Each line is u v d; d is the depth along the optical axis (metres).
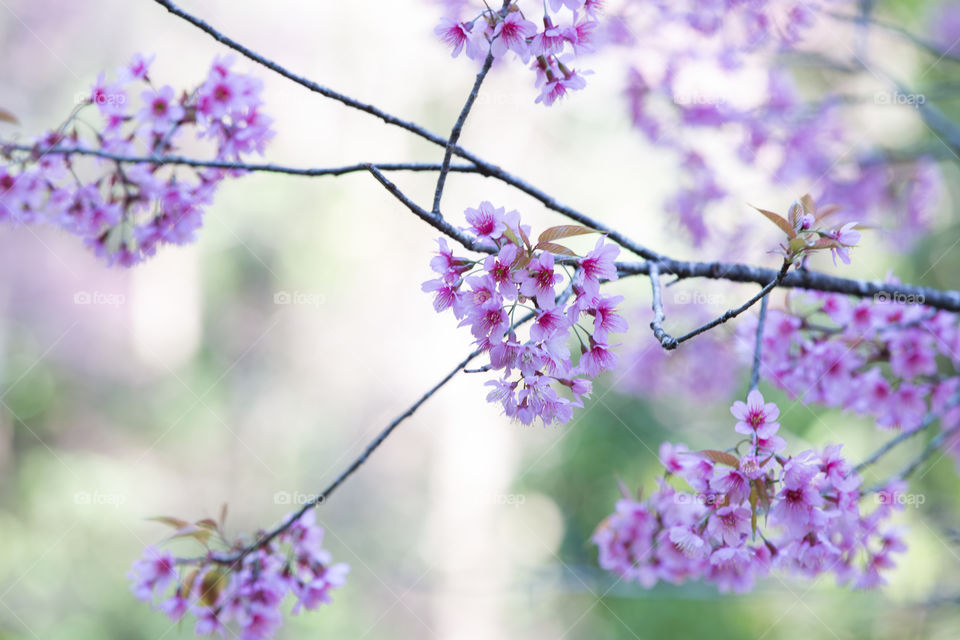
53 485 7.94
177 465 8.77
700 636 5.68
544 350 1.55
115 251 2.51
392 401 8.41
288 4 8.58
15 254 8.50
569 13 2.00
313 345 8.95
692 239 4.31
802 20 3.63
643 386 4.55
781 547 2.04
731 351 4.34
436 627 7.30
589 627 6.33
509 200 7.78
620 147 6.95
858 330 2.55
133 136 2.43
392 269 8.58
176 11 1.83
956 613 4.16
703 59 3.70
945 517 4.59
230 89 2.36
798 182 4.09
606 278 1.60
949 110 5.36
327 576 2.27
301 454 8.89
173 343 9.16
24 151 2.40
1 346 8.46
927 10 5.08
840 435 5.39
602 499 6.77
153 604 2.21
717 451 1.65
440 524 7.89
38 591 7.17
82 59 8.77
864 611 4.34
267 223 8.88
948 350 2.59
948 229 5.53
